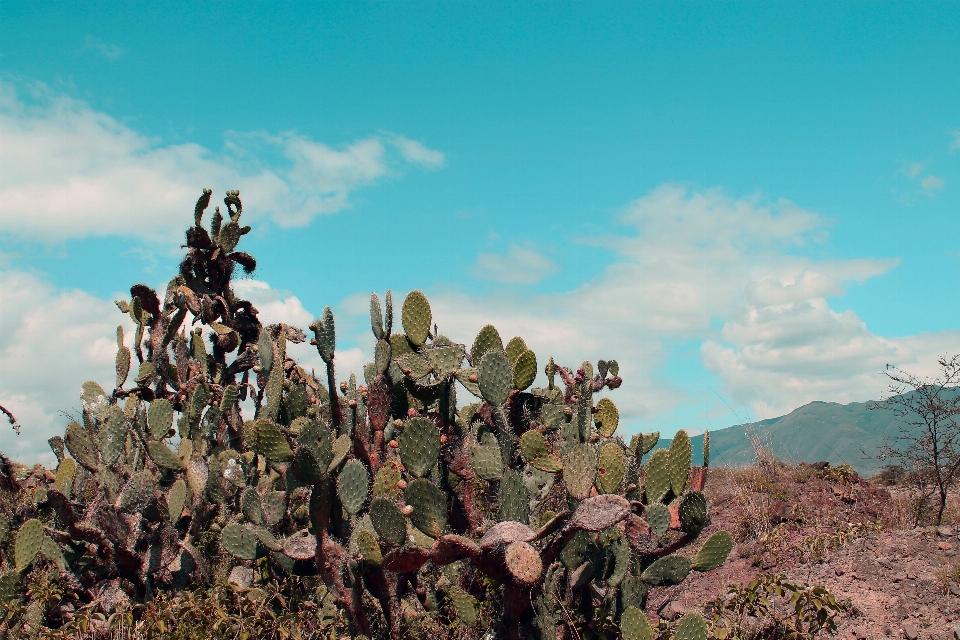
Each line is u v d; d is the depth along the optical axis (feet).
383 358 20.68
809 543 24.18
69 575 19.74
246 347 30.53
